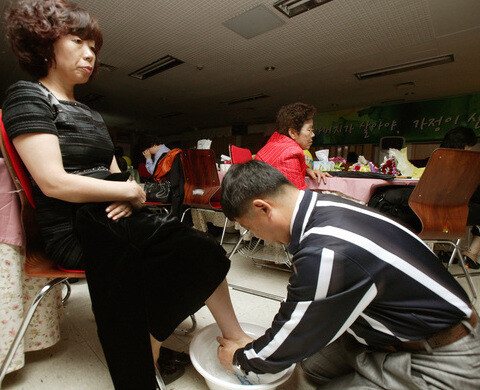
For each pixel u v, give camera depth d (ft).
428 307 2.09
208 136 43.09
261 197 2.25
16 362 2.93
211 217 8.78
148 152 13.67
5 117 2.42
